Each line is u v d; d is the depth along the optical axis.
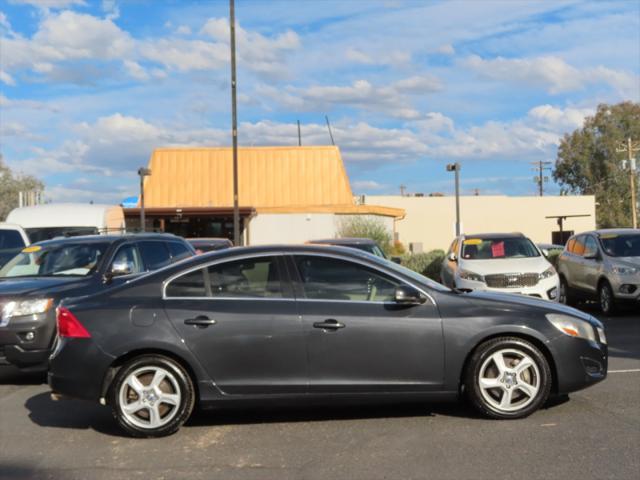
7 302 8.69
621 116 67.69
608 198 67.81
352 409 7.05
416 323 6.34
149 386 6.26
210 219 38.06
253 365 6.29
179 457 5.70
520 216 56.00
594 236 15.73
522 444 5.71
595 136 69.12
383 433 6.18
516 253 14.66
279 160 41.62
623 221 66.81
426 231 55.03
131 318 6.30
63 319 6.41
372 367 6.32
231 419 6.80
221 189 41.22
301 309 6.35
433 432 6.14
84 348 6.27
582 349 6.46
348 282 6.50
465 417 6.60
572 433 5.98
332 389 6.31
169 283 6.48
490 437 5.94
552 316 6.47
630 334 11.96
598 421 6.33
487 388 6.39
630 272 14.15
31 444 6.19
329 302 6.40
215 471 5.33
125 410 6.25
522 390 6.39
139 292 6.45
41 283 9.12
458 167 27.75
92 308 6.37
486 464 5.26
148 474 5.30
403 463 5.35
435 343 6.34
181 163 41.75
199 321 6.28
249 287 6.48
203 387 6.29
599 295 15.00
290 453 5.70
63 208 17.16
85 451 5.94
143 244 10.41
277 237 36.69
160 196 41.09
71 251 10.02
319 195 41.03
